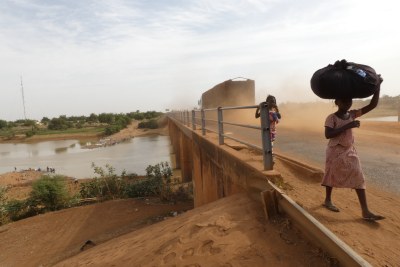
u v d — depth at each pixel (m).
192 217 5.59
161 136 87.00
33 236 16.61
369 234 3.66
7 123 162.12
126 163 45.28
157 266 4.24
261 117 5.39
